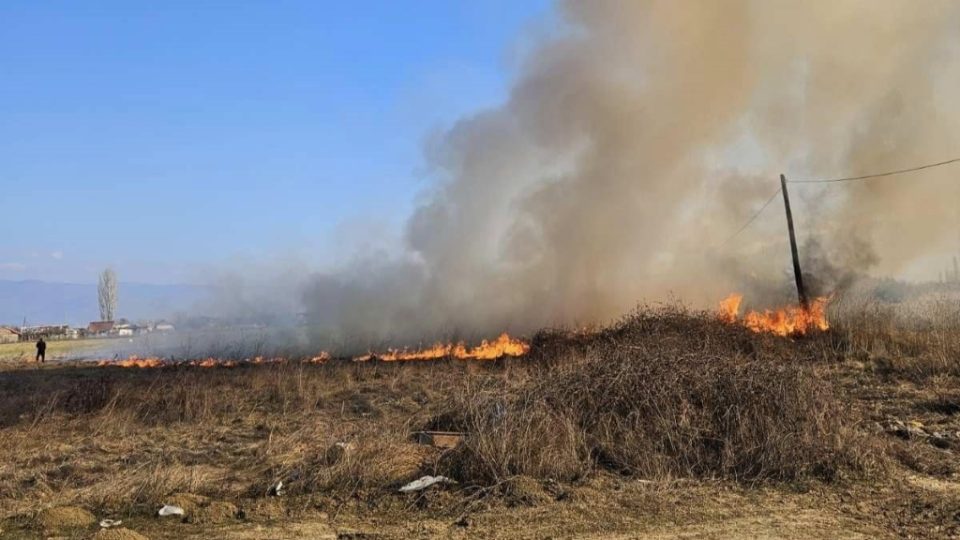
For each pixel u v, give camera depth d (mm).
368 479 7496
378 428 9648
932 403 10531
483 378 13789
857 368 13844
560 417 8258
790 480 7152
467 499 6797
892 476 7207
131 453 9562
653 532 5859
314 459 8148
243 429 11242
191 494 7293
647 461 7555
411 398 13562
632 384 8648
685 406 8148
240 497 7301
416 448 8766
